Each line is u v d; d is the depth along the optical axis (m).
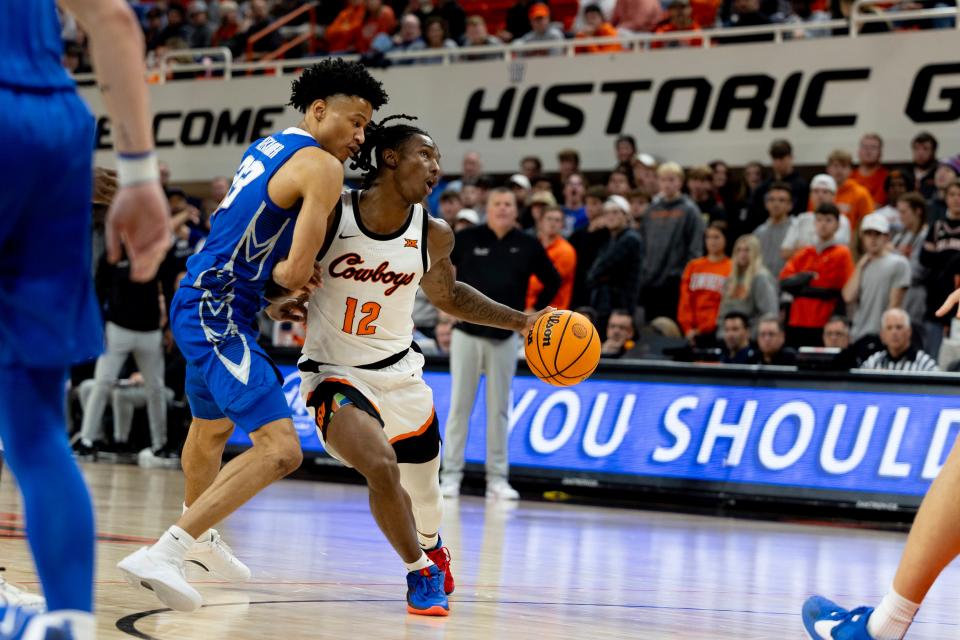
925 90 13.73
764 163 14.49
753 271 11.41
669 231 12.62
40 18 2.55
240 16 20.77
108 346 12.15
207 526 3.91
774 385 10.12
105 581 4.50
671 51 15.05
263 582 4.80
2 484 8.91
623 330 11.43
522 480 10.86
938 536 3.28
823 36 14.77
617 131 15.30
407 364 4.52
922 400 9.56
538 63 15.82
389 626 3.87
